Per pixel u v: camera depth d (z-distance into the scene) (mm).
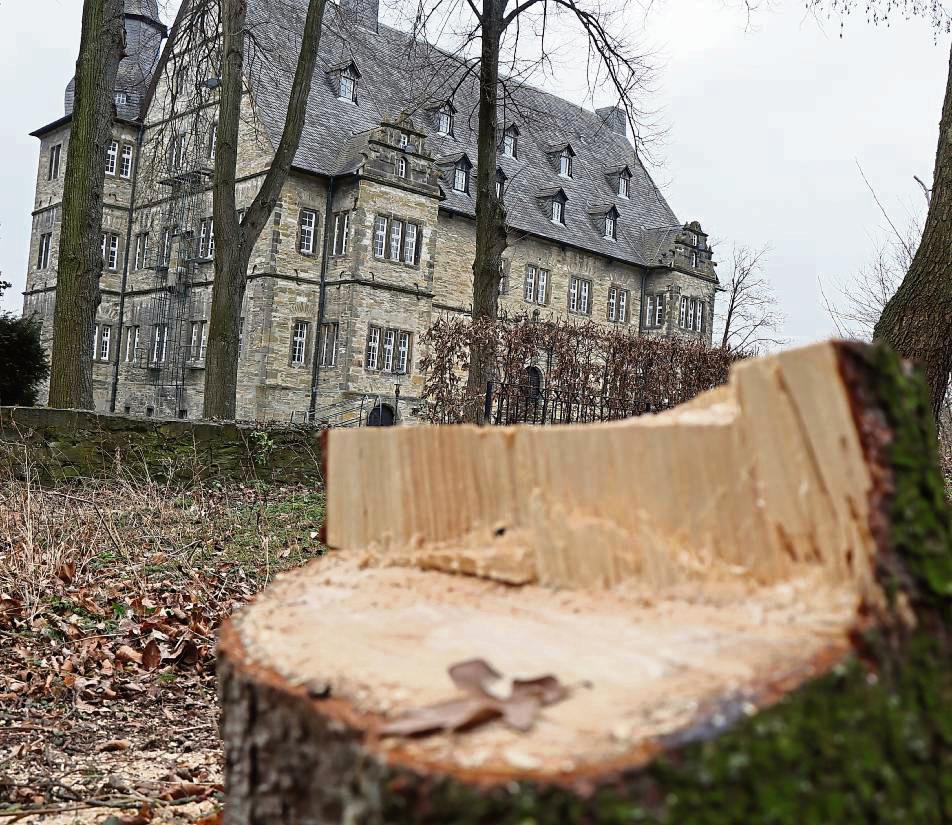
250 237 12609
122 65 31734
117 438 9164
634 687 929
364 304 26281
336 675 1093
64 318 10141
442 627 1198
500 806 764
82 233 10242
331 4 17344
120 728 3633
